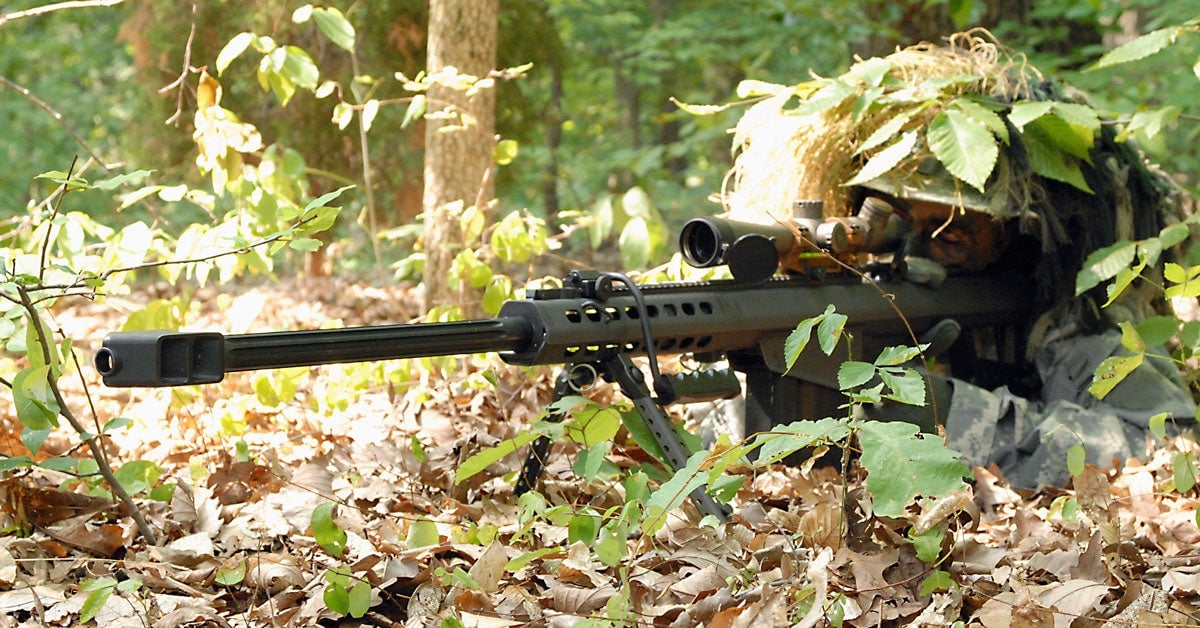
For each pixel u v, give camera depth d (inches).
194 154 327.9
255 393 177.2
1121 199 169.0
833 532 109.1
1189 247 186.1
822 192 170.1
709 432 166.4
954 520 114.3
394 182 324.5
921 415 149.7
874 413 146.8
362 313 292.0
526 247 181.5
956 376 173.2
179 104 175.9
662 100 550.0
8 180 453.7
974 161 151.4
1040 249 171.3
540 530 121.1
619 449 150.8
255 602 106.1
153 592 107.3
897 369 103.0
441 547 112.3
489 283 182.2
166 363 93.2
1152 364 163.9
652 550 111.3
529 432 111.2
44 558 112.1
